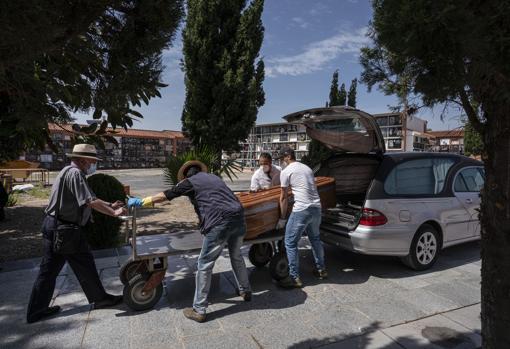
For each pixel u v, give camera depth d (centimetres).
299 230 419
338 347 299
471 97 193
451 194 518
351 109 445
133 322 341
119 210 365
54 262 346
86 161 359
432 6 137
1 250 595
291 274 422
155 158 4719
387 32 158
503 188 191
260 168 588
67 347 298
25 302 386
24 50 173
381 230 445
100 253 566
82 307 374
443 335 318
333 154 584
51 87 294
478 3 143
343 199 570
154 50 279
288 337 315
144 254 360
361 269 496
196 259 537
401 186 475
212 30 1072
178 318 350
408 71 177
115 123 429
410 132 2730
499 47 144
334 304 382
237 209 360
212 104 1127
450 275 472
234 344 303
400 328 332
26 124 294
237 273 387
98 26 268
